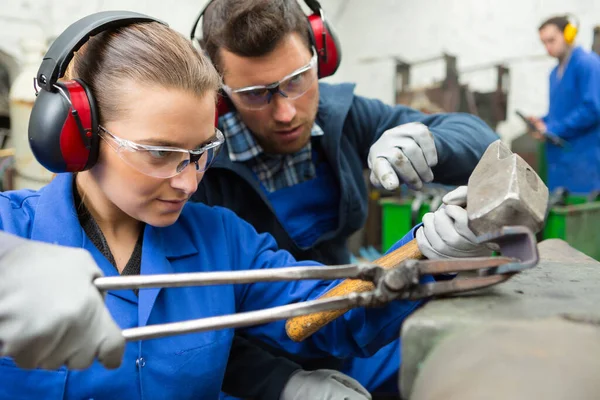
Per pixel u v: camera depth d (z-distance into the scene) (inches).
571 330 19.2
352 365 49.5
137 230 35.6
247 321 23.3
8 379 29.7
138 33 29.7
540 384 17.1
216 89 31.7
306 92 44.9
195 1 126.5
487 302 23.3
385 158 37.6
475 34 144.2
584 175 120.5
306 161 52.6
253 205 51.7
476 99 144.3
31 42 78.8
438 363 19.4
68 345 21.9
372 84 164.1
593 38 127.3
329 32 46.3
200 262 36.2
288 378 38.7
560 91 124.7
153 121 28.5
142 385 31.9
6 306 21.3
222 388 42.6
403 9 155.6
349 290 29.8
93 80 29.4
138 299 32.5
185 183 30.6
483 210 23.6
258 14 40.7
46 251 23.6
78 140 28.8
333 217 54.4
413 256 29.4
